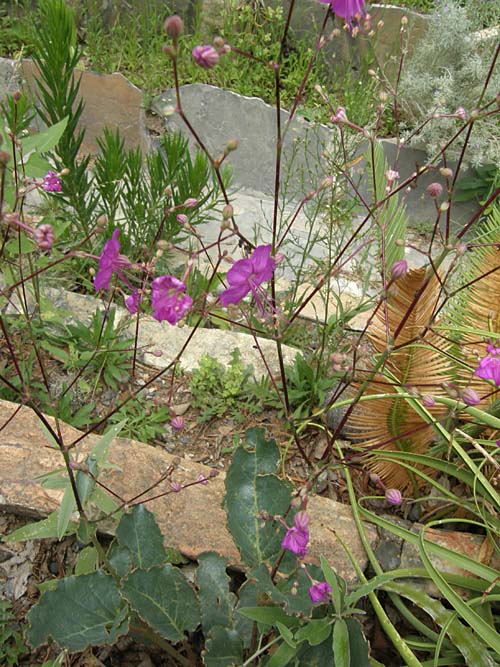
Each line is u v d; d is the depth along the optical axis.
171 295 0.46
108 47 1.50
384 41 1.51
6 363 0.80
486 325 0.77
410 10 1.48
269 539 0.56
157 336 0.89
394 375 0.72
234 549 0.64
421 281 0.64
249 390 0.83
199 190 0.97
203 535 0.65
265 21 1.57
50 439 0.66
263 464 0.59
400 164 1.47
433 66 1.45
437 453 0.75
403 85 1.43
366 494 0.75
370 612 0.65
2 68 1.34
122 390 0.82
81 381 0.80
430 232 1.44
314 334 0.98
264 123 1.45
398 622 0.65
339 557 0.65
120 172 0.96
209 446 0.79
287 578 0.53
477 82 1.40
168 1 1.55
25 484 0.65
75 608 0.52
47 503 0.64
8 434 0.69
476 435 0.73
